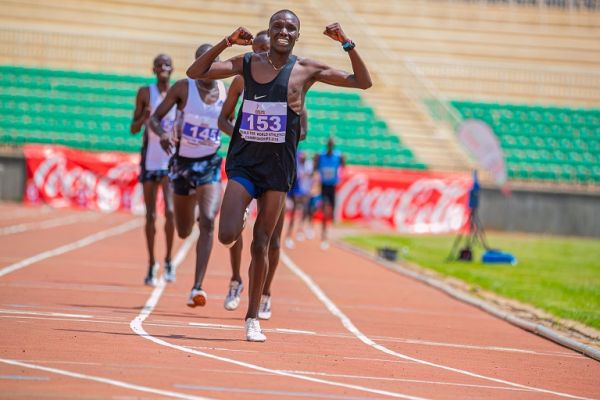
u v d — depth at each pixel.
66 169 78.00
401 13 112.19
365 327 24.12
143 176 30.23
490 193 82.88
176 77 96.00
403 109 96.62
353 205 79.69
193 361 16.59
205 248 23.64
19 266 32.94
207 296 28.47
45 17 101.38
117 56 96.81
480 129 50.78
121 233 54.12
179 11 105.06
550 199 83.56
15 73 92.12
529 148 93.25
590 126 96.94
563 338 23.72
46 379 13.99
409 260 48.47
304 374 16.20
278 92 19.28
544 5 115.88
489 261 49.44
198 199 24.55
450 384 16.47
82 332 19.20
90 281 30.05
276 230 23.25
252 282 19.89
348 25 106.50
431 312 28.89
